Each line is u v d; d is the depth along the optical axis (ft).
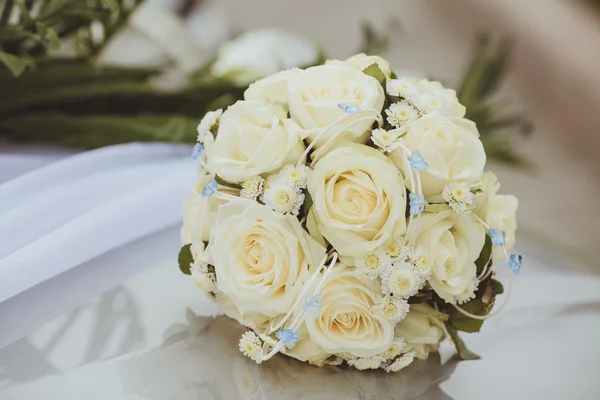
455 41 6.79
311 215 2.36
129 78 3.69
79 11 3.28
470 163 2.40
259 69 3.97
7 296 2.53
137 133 3.55
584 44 6.52
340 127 2.37
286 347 2.40
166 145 3.45
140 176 3.07
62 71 3.50
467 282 2.38
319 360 2.44
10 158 3.26
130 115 3.89
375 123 2.44
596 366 2.55
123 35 3.87
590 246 5.84
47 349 2.49
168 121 3.63
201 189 2.53
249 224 2.36
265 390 2.38
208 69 4.01
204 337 2.57
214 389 2.37
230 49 4.23
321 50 4.20
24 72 3.43
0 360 2.44
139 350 2.51
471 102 4.29
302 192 2.37
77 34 3.62
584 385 2.47
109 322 2.61
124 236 2.77
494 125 4.40
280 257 2.35
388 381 2.45
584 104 6.48
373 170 2.33
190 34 4.43
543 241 3.62
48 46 3.29
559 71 6.54
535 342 2.68
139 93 3.75
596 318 2.82
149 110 3.91
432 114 2.41
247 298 2.36
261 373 2.44
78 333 2.56
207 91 3.86
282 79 2.49
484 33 6.70
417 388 2.43
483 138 4.15
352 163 2.33
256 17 6.83
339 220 2.33
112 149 3.24
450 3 6.77
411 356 2.43
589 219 6.09
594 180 6.35
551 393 2.44
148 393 2.35
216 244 2.38
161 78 3.84
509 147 4.29
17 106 3.56
